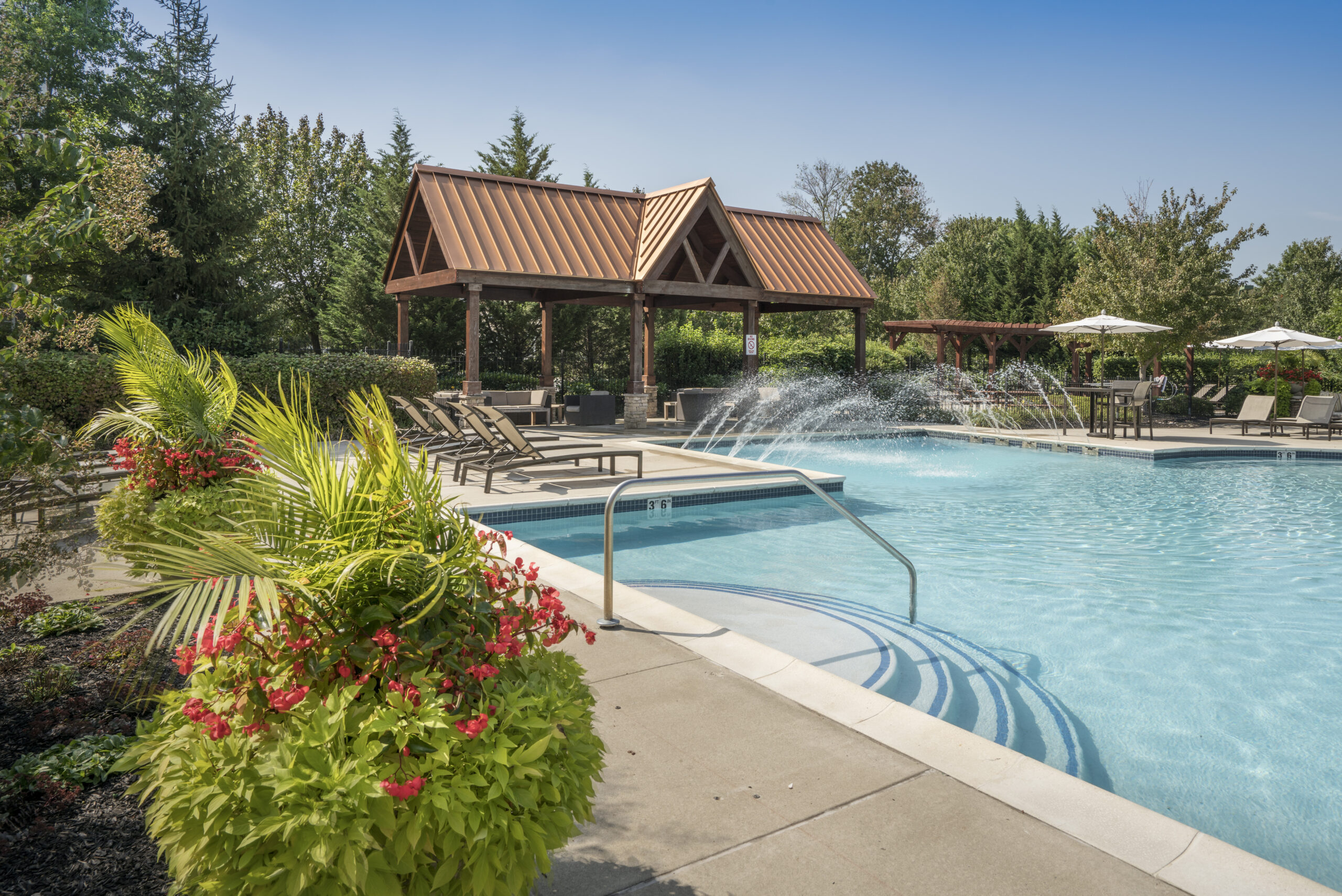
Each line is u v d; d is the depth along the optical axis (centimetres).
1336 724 491
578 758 239
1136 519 1112
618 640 516
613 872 278
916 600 707
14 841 294
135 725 388
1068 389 2030
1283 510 1177
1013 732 474
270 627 214
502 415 1044
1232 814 393
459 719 217
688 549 909
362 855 195
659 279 2350
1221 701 522
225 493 539
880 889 270
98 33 2355
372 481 246
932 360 3209
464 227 1912
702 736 384
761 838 299
